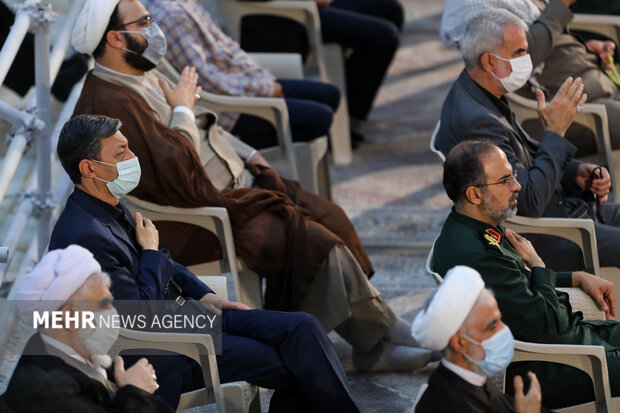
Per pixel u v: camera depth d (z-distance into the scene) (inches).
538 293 350.3
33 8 427.2
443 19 490.0
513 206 358.6
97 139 342.3
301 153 561.6
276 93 545.6
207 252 430.6
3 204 519.5
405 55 932.6
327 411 350.9
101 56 419.5
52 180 479.2
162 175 411.2
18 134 432.1
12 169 411.5
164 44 421.1
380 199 644.1
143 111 417.4
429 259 369.1
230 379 344.2
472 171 351.9
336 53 697.6
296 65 626.5
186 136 432.8
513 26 420.8
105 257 335.0
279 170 527.8
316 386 348.5
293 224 428.8
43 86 441.4
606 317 383.2
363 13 757.3
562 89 421.7
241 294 440.5
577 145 510.6
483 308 280.5
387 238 588.1
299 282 422.3
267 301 438.9
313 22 663.8
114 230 347.3
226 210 422.3
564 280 389.7
